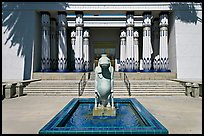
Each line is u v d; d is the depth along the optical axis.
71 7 23.02
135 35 28.34
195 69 22.12
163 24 23.59
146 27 23.55
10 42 22.56
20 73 22.28
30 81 17.64
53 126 5.64
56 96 14.55
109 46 31.11
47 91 15.59
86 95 14.94
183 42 22.36
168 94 14.96
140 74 21.92
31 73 22.17
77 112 8.89
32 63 22.23
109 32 30.72
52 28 25.92
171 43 23.89
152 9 22.97
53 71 23.28
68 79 21.89
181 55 22.22
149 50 23.64
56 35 26.66
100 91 7.94
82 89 15.97
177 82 17.53
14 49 22.52
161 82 17.33
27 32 22.55
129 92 15.02
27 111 9.08
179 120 7.39
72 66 29.14
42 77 22.03
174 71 22.72
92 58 30.52
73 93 15.30
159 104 10.92
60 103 11.36
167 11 23.39
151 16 24.48
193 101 12.02
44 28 23.48
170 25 24.30
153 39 27.45
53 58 25.94
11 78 22.33
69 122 7.20
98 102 8.47
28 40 22.50
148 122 6.22
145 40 23.64
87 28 28.92
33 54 22.36
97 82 8.00
